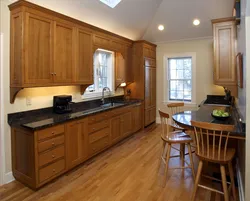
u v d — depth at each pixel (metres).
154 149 4.09
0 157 2.74
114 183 2.81
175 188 2.67
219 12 4.55
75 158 3.14
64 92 3.68
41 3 3.00
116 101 5.11
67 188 2.69
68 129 2.99
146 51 5.57
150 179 2.91
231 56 3.50
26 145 2.61
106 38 4.29
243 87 2.37
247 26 1.99
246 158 2.01
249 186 2.01
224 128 2.12
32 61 2.74
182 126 2.66
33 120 2.86
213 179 2.65
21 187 2.71
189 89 5.93
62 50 3.17
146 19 4.99
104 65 4.96
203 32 5.34
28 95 3.06
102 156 3.75
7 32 2.73
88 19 3.88
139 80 5.49
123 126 4.54
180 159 3.46
